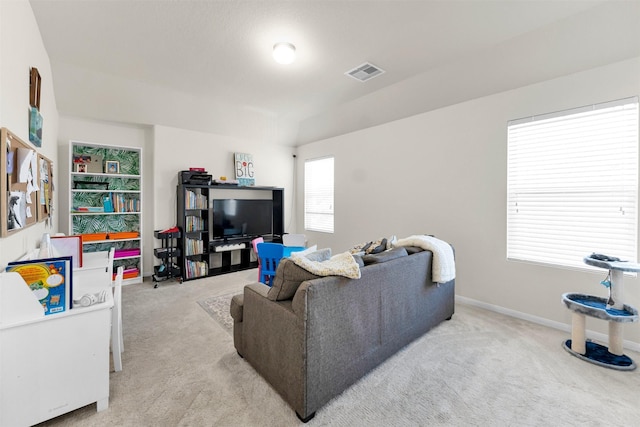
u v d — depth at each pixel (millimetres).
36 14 2227
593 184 2406
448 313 2748
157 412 1550
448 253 2613
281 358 1614
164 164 4250
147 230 4312
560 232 2590
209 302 3260
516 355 2141
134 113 3898
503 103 2885
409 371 1939
